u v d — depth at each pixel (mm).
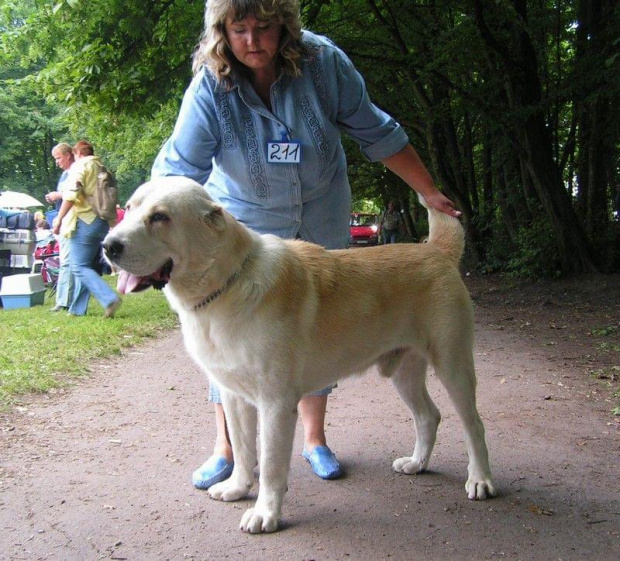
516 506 3129
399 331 3285
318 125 3307
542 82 14000
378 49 14156
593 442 4043
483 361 6445
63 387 5145
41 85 12695
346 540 2787
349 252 3293
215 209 2729
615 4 10789
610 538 2805
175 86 11508
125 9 10203
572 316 9211
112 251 2561
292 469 3617
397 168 3674
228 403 3139
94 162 8164
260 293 2789
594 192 12656
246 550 2691
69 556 2602
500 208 15461
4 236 11609
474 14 10930
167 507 3080
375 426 4379
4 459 3594
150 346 6918
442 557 2645
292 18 3043
